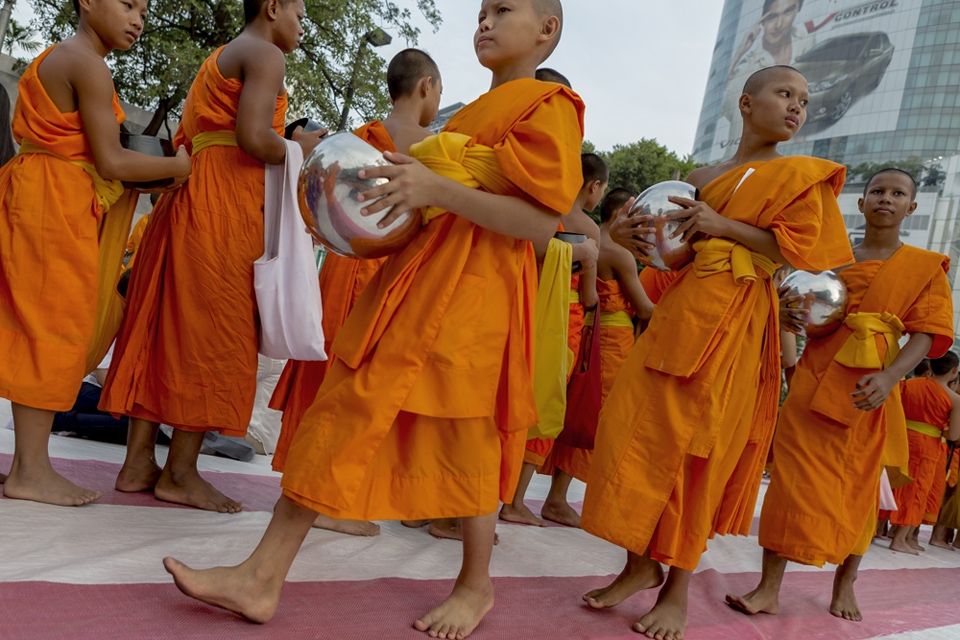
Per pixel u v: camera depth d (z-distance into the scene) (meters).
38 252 2.72
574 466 4.56
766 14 92.38
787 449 3.46
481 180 2.04
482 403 2.04
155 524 2.75
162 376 3.15
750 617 3.14
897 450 3.70
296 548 1.97
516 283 2.13
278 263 3.16
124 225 3.10
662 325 2.71
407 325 2.00
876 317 3.51
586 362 4.27
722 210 2.80
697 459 2.60
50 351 2.71
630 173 29.41
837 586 3.53
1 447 3.61
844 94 82.12
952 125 74.31
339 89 17.69
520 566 3.20
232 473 4.28
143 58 17.05
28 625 1.67
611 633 2.44
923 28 77.31
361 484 1.98
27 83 2.77
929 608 4.07
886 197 3.77
